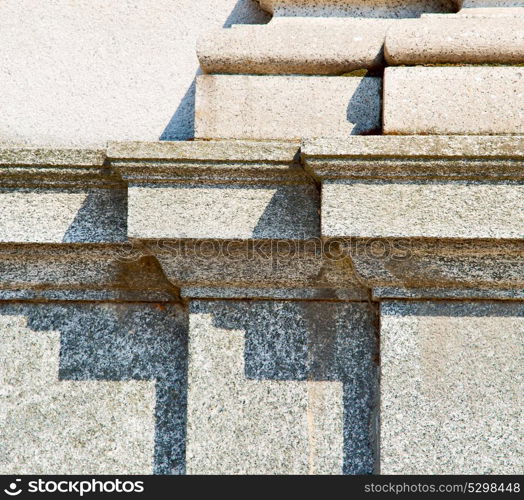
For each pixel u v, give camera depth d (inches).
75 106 208.2
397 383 180.2
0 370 202.1
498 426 177.8
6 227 189.0
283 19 193.6
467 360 180.1
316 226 176.7
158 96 207.8
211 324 192.1
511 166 159.6
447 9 193.0
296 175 174.2
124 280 199.2
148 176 175.6
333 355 190.9
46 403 200.8
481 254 173.2
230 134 185.8
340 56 183.3
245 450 187.3
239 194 177.6
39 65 209.6
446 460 177.3
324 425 188.5
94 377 201.5
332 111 184.4
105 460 198.1
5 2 210.8
